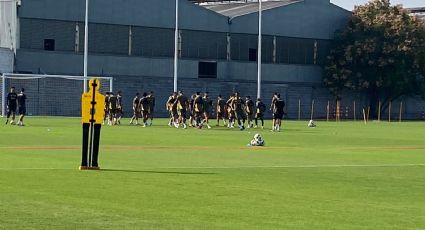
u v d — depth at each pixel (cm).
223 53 9506
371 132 5934
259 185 2147
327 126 7075
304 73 9969
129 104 8906
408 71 10094
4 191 1897
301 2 9938
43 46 8531
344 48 10025
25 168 2481
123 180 2186
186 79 9219
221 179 2270
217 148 3694
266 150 3638
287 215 1631
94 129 2469
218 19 9450
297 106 9919
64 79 8331
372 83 10100
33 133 4612
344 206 1778
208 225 1491
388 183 2280
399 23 10012
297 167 2739
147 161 2880
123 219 1534
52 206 1678
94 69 8756
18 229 1409
